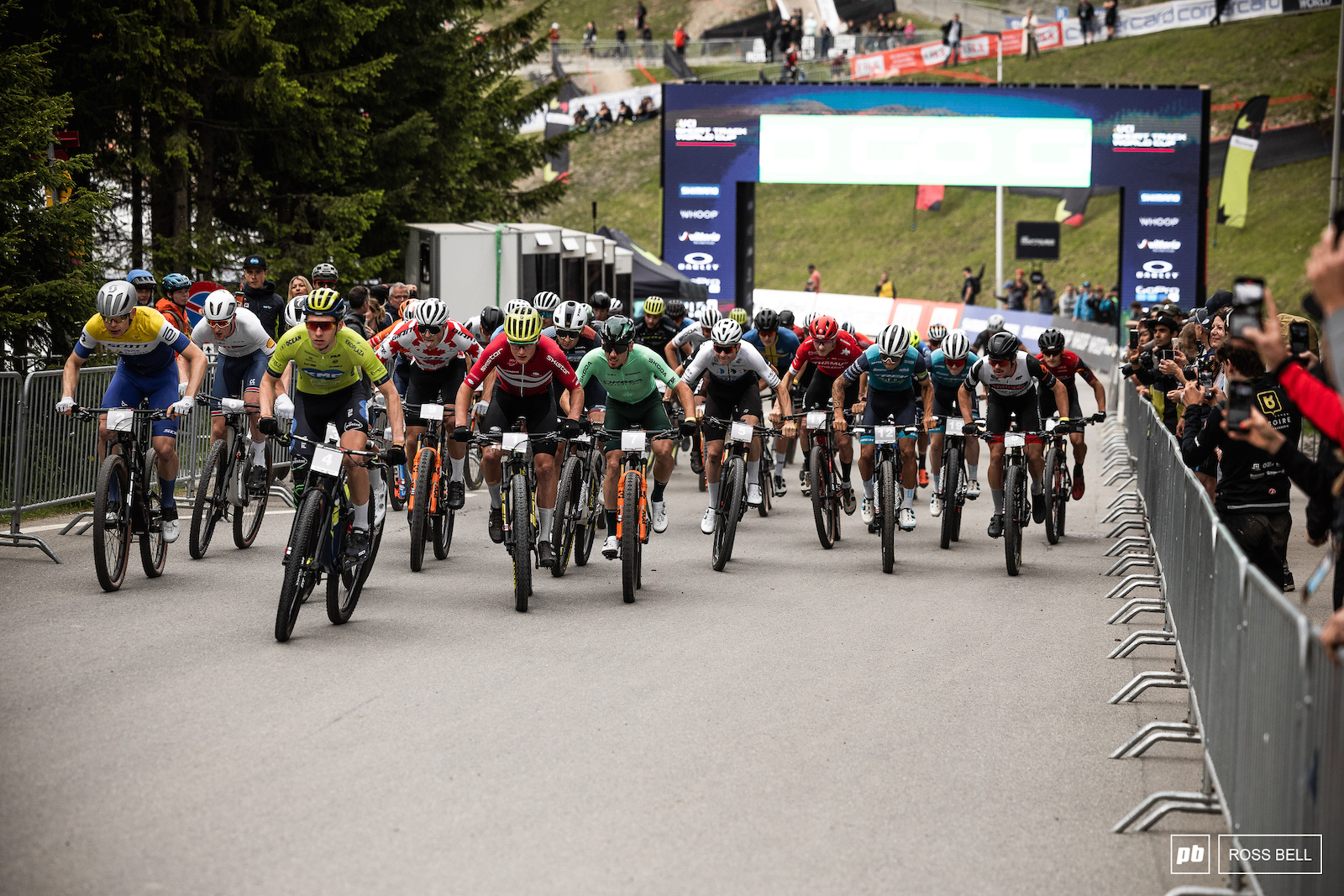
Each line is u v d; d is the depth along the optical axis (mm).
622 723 7578
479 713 7688
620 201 76125
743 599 11461
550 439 11219
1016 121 39469
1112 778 6965
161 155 25953
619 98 75000
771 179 40656
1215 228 64125
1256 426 6188
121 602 10398
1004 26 77688
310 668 8578
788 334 17719
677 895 5270
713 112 40719
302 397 11086
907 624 10594
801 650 9570
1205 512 7504
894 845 5895
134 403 11422
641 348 12211
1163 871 5730
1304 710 4555
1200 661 7434
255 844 5633
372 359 10344
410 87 30016
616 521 11500
